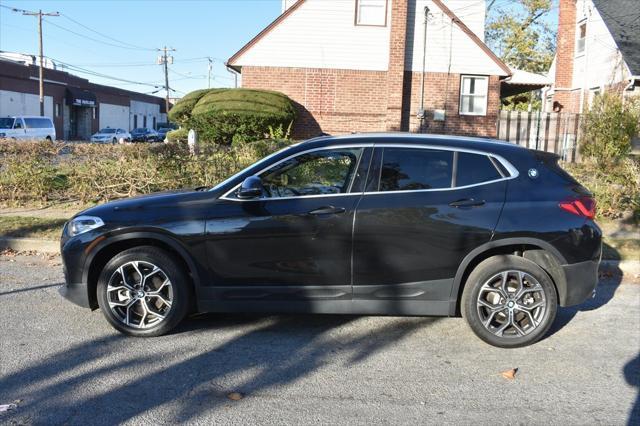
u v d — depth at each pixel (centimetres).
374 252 493
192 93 2147
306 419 375
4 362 455
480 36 2180
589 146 1441
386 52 2034
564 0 2477
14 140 1184
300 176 512
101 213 513
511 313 496
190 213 502
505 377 445
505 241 490
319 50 2036
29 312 573
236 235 496
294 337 520
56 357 466
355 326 550
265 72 2048
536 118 2133
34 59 5728
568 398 413
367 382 432
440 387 427
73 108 5434
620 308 623
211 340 509
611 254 797
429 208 491
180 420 371
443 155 510
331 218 492
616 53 2042
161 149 1109
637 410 397
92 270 518
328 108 2058
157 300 512
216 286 503
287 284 501
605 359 484
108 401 394
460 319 573
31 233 875
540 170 511
